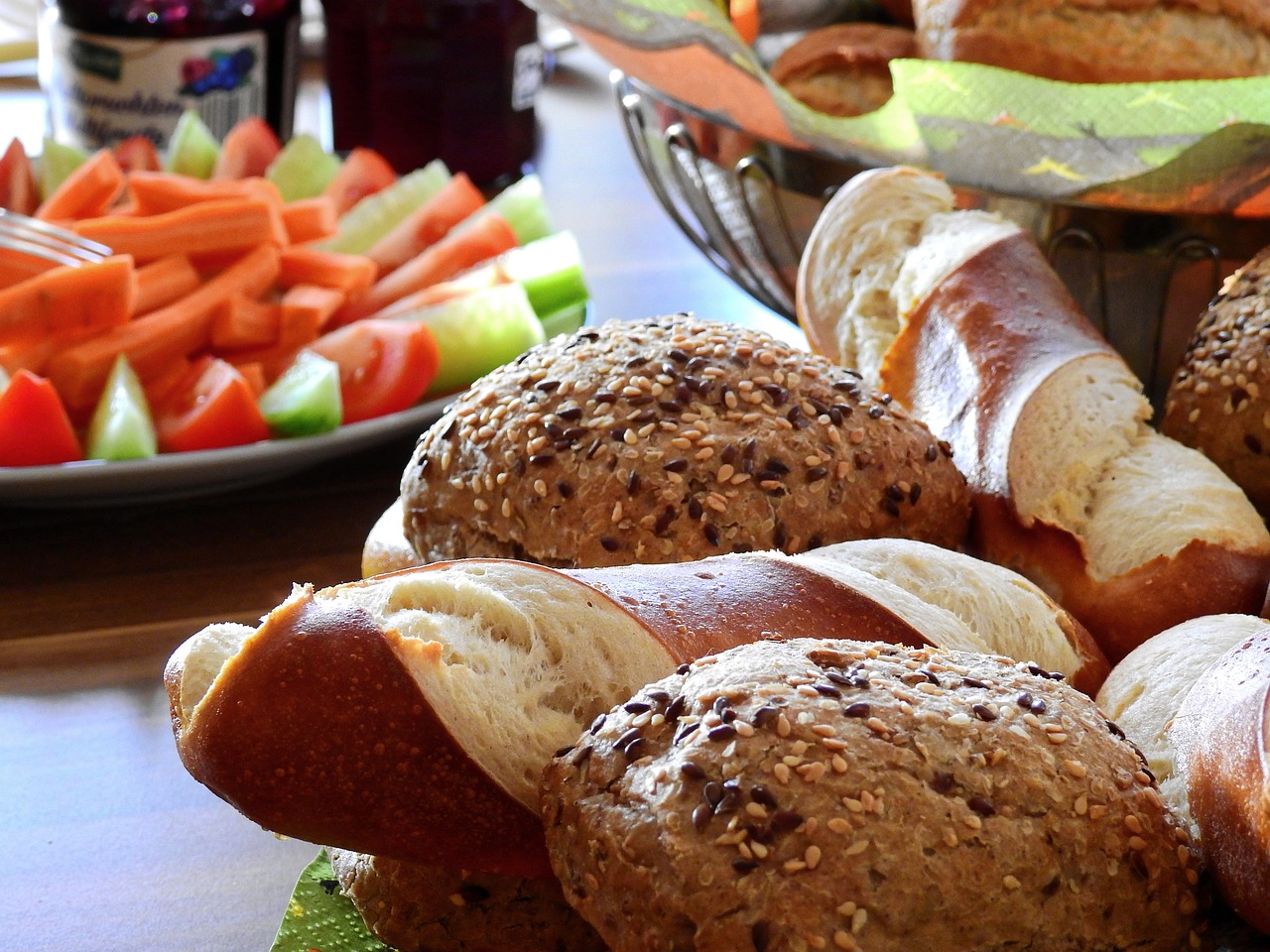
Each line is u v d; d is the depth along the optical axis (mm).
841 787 341
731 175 620
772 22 732
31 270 656
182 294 676
